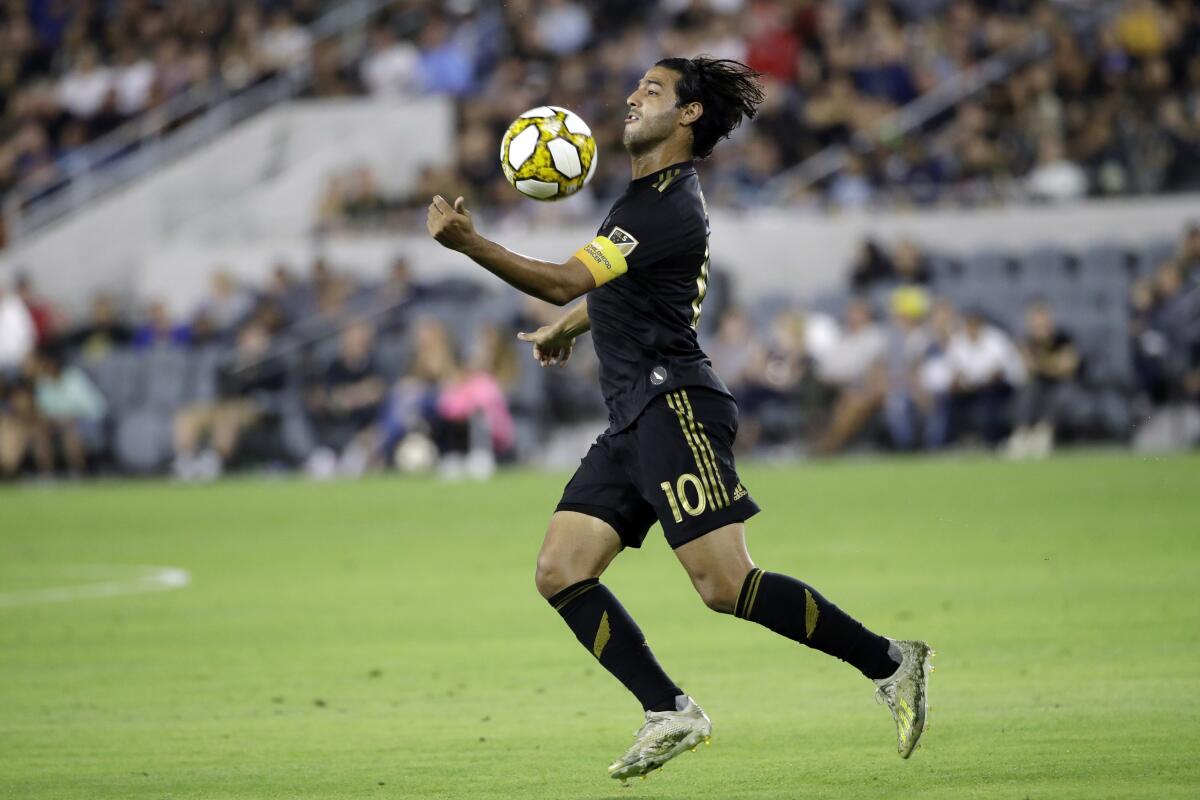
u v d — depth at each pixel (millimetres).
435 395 79250
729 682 25062
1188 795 17078
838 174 90688
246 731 22156
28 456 82938
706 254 18688
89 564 44969
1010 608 31453
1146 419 76500
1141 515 48500
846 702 23234
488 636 30547
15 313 85250
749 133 92188
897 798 17344
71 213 104188
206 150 104312
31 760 20375
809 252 85875
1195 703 22203
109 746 21219
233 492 71375
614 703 23750
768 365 78188
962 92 92062
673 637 29688
